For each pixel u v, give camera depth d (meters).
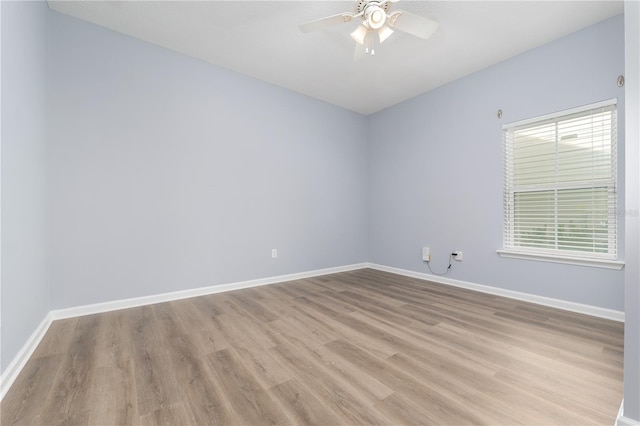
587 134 2.60
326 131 4.34
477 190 3.36
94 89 2.60
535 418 1.26
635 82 1.13
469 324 2.34
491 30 2.61
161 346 1.96
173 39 2.82
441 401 1.38
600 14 2.38
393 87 3.82
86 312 2.55
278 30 2.67
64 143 2.46
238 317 2.51
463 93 3.51
